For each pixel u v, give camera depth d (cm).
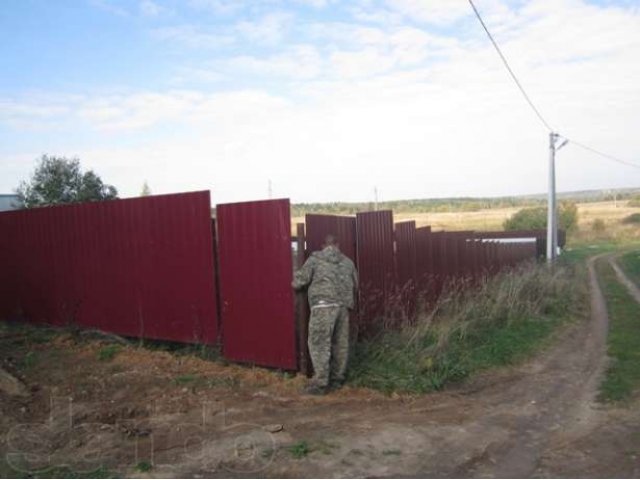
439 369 758
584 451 522
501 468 482
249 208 775
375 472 470
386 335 843
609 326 1302
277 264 750
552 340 1088
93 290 1009
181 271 866
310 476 461
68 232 1048
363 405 642
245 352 789
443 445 528
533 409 650
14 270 1168
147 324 920
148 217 909
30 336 1011
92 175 2486
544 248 3631
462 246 1458
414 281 1093
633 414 633
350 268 712
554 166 2952
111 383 716
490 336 1022
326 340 675
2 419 589
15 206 2400
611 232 8000
